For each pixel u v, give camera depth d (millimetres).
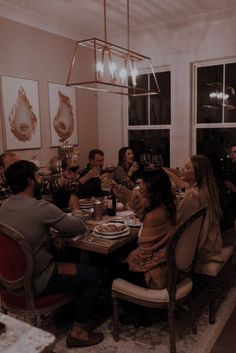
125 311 2387
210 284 2266
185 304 2512
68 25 4461
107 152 5395
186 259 1985
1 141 3850
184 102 4629
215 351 1993
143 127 5094
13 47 3912
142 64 4875
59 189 2973
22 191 1906
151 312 2438
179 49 4551
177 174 3572
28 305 1855
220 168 2779
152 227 1952
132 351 2012
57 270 1978
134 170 3793
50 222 1859
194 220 1907
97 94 5328
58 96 4578
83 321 2043
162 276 1934
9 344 870
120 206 2838
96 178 3566
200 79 4562
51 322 2330
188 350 2002
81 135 5062
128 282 2051
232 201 3494
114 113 5238
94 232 2199
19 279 1807
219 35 4246
